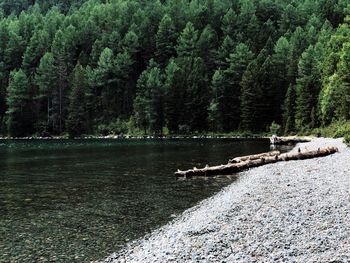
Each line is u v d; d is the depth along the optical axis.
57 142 86.75
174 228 16.23
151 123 115.12
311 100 91.38
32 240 15.16
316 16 156.25
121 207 20.62
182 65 124.19
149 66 130.88
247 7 159.12
